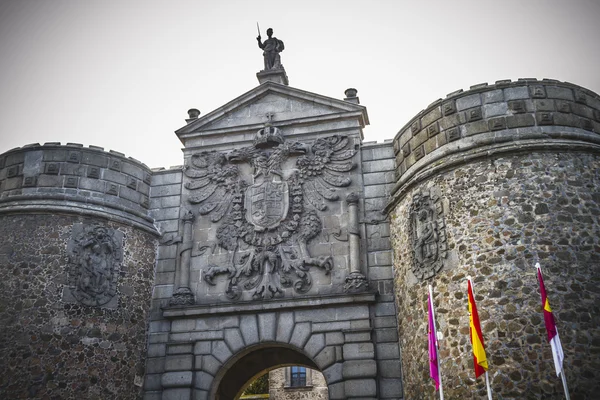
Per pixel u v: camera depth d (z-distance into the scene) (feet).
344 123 67.62
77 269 60.64
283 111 69.72
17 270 59.57
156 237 67.51
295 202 64.64
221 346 61.00
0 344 56.75
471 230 52.42
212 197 67.67
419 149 59.77
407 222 58.44
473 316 45.16
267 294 61.46
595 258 49.57
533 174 52.49
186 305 62.59
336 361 57.88
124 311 62.13
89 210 63.00
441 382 49.85
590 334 46.70
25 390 55.67
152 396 60.95
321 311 60.03
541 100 55.47
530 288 48.60
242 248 64.39
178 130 70.85
